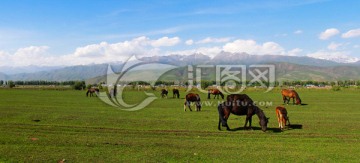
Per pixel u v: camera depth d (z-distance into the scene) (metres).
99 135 22.33
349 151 17.64
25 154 16.58
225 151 17.56
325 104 46.41
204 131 24.05
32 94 72.19
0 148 17.78
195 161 15.60
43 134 22.42
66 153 16.84
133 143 19.48
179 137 21.72
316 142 20.12
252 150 17.83
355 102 49.81
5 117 30.91
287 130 24.44
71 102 49.62
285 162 15.48
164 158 16.05
